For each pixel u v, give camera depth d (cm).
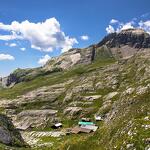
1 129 11494
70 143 8431
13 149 10362
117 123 7638
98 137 7894
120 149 5734
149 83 12662
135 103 8881
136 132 5772
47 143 15188
